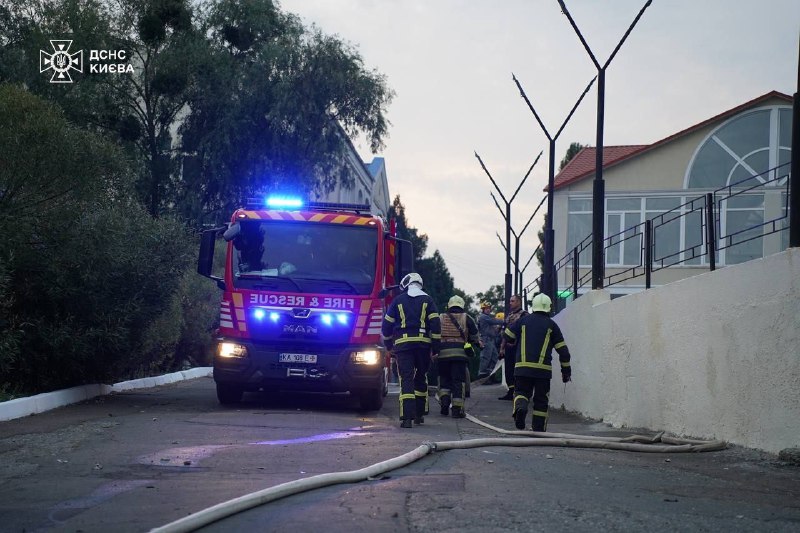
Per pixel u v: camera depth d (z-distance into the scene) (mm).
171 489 6824
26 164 12812
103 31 27734
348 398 17484
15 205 13273
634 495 6836
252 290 14227
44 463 8109
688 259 12328
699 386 10594
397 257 14867
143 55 31172
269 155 31594
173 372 24078
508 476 7648
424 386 12680
